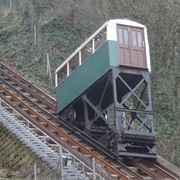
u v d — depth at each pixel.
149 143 47.41
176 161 54.22
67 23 75.69
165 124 59.06
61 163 38.56
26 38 77.88
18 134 45.31
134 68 48.97
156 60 64.31
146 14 69.00
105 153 47.59
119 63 48.53
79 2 75.88
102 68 49.12
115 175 41.62
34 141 43.22
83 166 39.16
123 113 48.41
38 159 41.84
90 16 74.19
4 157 46.09
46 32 75.69
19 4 83.25
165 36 65.75
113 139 47.28
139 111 48.34
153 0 69.44
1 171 41.94
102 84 50.19
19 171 43.03
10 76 66.06
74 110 53.44
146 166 46.44
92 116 52.34
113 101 49.28
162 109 60.59
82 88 51.56
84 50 52.03
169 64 63.44
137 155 46.88
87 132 50.50
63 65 55.19
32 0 80.38
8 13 83.88
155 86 62.31
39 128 47.91
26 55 75.62
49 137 44.59
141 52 49.72
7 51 77.38
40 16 78.12
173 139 56.59
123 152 46.47
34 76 72.06
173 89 61.31
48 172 40.12
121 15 71.38
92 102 51.84
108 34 49.03
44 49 74.38
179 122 58.59
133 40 49.72
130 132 46.81
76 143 46.81
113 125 48.00
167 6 67.88
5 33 79.75
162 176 45.03
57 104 55.38
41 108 57.22
